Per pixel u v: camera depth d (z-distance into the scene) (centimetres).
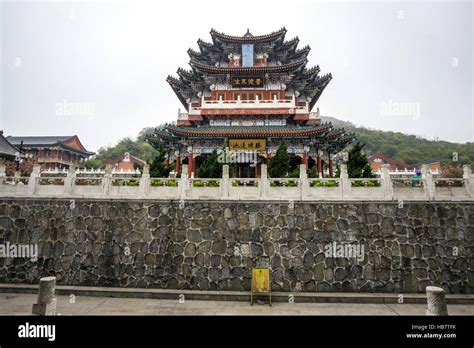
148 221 1544
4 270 1551
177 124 3516
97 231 1548
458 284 1410
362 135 11106
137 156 9175
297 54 3734
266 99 3447
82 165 7300
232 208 1538
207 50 3741
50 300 1051
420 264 1439
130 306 1262
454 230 1467
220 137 3136
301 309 1240
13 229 1591
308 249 1477
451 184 1638
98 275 1496
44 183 1733
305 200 1525
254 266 1466
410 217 1488
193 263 1480
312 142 3138
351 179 1553
